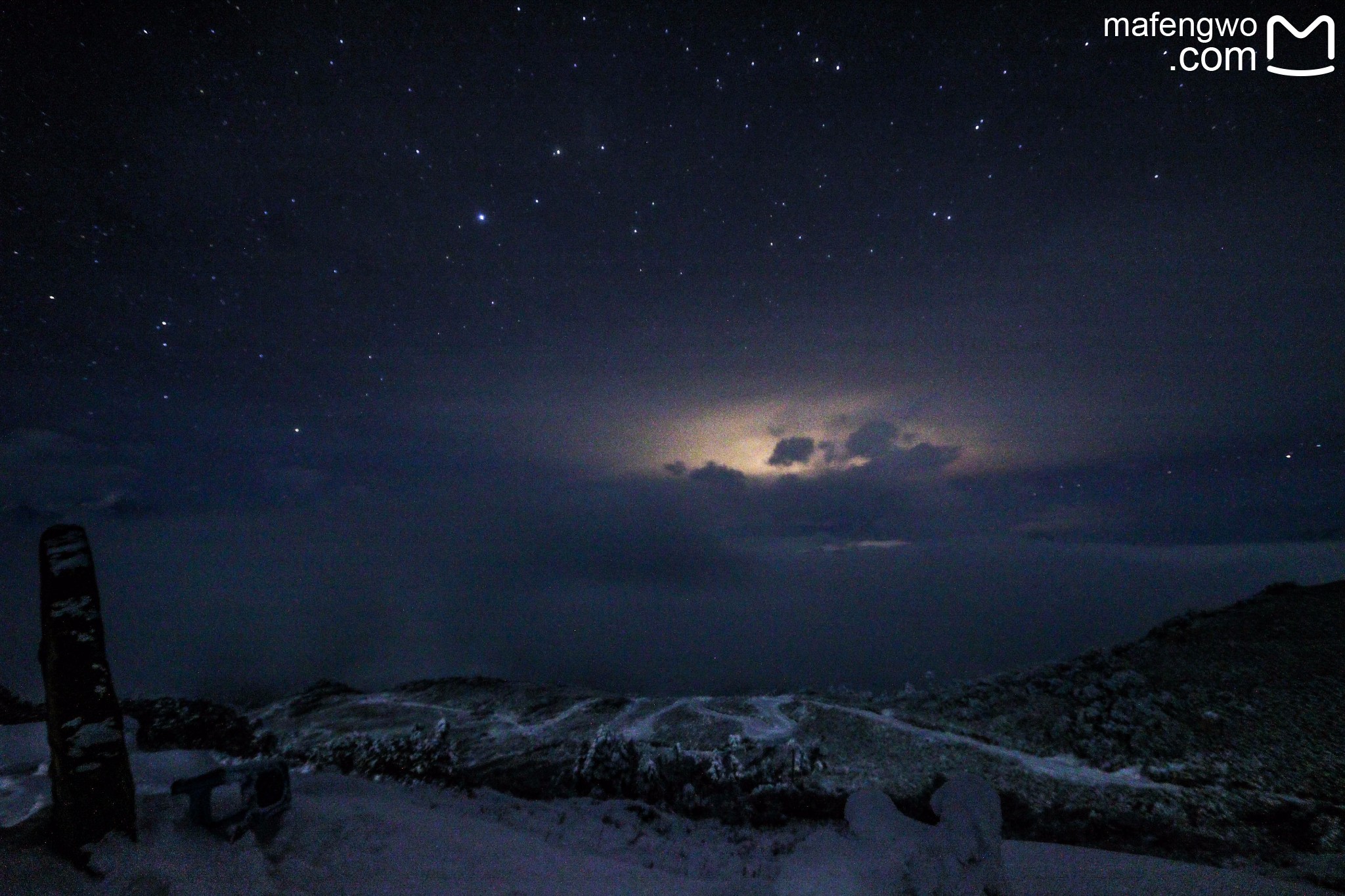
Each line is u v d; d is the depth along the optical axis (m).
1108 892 20.20
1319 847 31.89
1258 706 53.94
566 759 57.56
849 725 66.62
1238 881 21.47
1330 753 45.16
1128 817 38.09
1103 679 67.00
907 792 44.94
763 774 47.00
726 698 98.38
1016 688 71.19
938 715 68.00
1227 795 41.06
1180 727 53.44
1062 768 49.62
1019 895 19.22
